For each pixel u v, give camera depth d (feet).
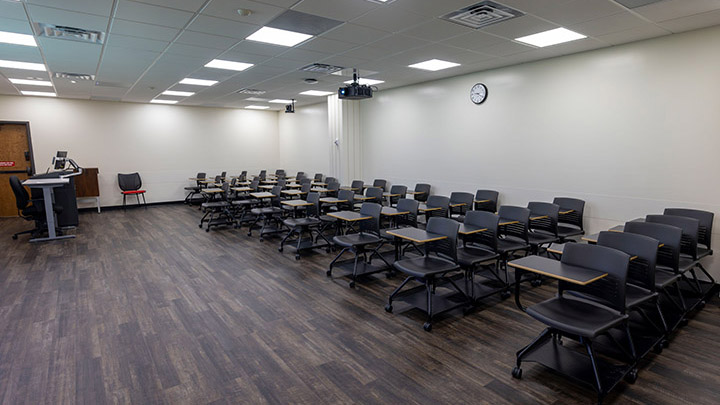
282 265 18.02
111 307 13.33
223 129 40.86
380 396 8.46
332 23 13.58
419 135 26.61
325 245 20.67
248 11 12.34
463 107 23.47
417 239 12.18
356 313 12.74
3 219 30.55
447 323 11.96
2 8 11.90
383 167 29.94
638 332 11.00
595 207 17.78
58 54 17.67
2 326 11.93
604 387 8.28
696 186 14.84
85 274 16.83
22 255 19.90
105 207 35.04
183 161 38.78
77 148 33.58
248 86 27.20
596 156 17.58
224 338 11.14
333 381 9.05
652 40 15.53
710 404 8.11
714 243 14.55
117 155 35.37
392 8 12.12
